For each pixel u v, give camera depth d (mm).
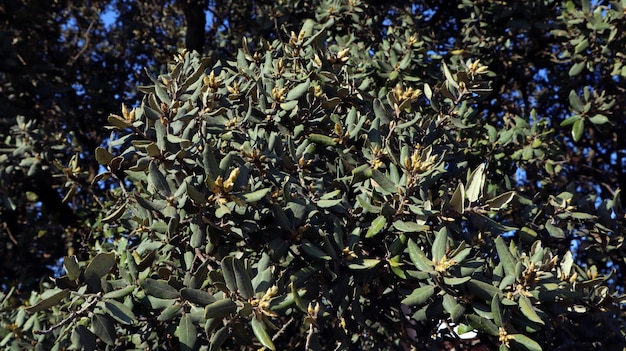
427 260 2963
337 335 3229
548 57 6637
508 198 3004
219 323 2656
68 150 6176
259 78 3889
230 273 2641
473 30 6184
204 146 2969
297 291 2867
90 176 7199
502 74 6508
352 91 4086
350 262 3066
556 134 7047
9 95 7238
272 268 2932
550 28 6035
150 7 8875
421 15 6547
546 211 4500
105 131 7762
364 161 3658
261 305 2580
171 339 3920
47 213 7293
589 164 7664
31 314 4590
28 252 7559
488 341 3633
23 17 7504
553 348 3619
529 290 2941
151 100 3117
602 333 3770
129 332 3742
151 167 2852
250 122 3717
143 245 3289
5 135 6199
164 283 2871
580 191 7539
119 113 7695
